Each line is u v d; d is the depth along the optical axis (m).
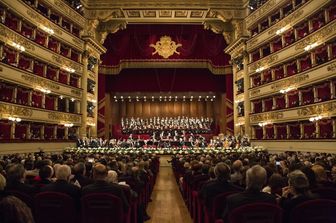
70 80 31.11
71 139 29.86
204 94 41.44
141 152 27.42
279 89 27.84
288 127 27.31
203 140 31.64
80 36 31.98
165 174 22.47
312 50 24.20
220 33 37.00
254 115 31.48
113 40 38.09
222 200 5.35
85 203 5.13
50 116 26.97
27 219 2.56
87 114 32.75
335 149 20.91
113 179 6.66
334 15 22.47
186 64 38.47
